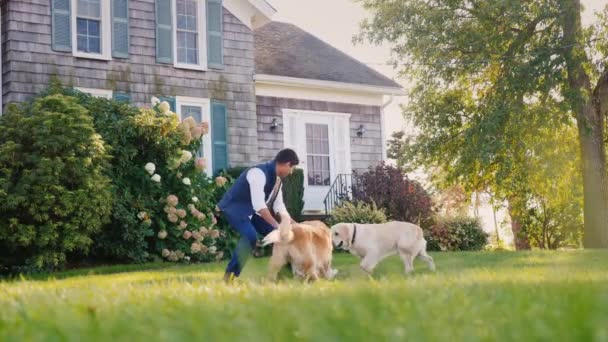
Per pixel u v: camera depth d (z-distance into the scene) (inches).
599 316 76.7
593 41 692.1
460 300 115.3
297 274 253.3
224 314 100.8
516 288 135.0
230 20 676.1
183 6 657.0
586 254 430.9
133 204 526.9
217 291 153.9
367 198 678.5
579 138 726.5
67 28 593.6
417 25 719.7
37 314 112.9
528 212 860.6
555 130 709.9
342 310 97.4
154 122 545.6
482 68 710.5
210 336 79.0
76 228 466.9
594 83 720.3
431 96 735.7
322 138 739.4
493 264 357.7
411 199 682.8
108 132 531.2
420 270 343.0
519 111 664.4
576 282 142.4
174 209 531.5
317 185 731.4
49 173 458.6
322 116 738.8
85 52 603.2
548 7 677.3
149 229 534.6
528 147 684.1
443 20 711.7
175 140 549.6
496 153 666.8
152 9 636.7
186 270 380.8
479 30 713.6
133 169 536.1
